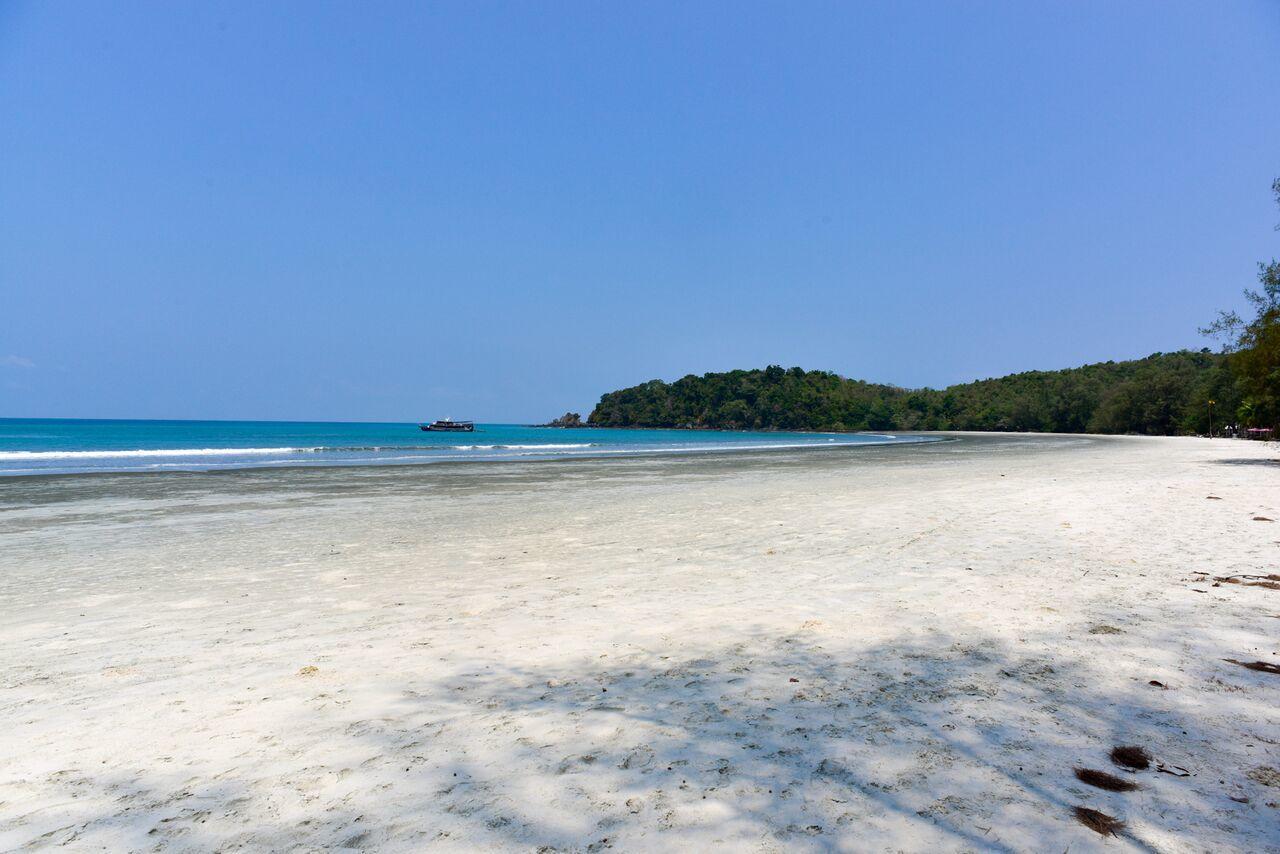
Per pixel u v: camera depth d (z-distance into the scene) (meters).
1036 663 3.67
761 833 2.04
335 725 3.04
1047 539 7.95
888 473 21.36
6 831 2.18
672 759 2.59
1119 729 2.79
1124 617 4.57
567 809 2.22
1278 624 4.36
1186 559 6.66
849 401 177.25
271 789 2.43
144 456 34.91
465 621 5.04
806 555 7.43
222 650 4.40
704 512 11.83
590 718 3.04
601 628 4.71
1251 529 8.44
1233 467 20.91
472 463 29.94
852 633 4.36
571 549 8.40
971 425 146.12
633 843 2.00
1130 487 14.05
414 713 3.17
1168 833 2.02
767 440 85.00
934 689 3.31
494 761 2.61
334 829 2.13
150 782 2.52
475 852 1.98
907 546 7.74
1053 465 24.20
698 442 73.12
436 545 8.91
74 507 13.59
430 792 2.37
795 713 3.04
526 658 4.05
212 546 9.02
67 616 5.55
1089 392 111.44
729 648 4.12
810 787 2.34
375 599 5.93
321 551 8.57
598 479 20.61
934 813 2.15
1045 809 2.16
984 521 9.53
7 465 27.47
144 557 8.29
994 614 4.71
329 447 49.00
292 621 5.20
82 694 3.57
